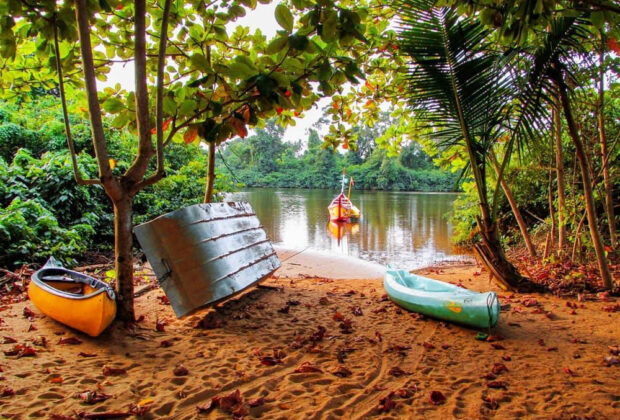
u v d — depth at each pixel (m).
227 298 5.07
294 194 44.56
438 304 4.88
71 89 5.82
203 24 5.32
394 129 9.06
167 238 4.58
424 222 20.12
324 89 3.84
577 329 4.57
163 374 3.50
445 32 5.40
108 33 5.18
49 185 10.20
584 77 6.39
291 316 5.29
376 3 6.84
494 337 4.34
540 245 10.43
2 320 4.61
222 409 2.97
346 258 11.77
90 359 3.71
